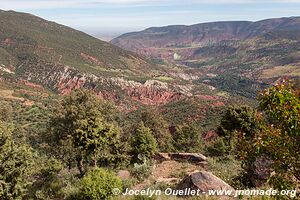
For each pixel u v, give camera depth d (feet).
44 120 347.97
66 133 106.83
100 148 91.86
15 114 380.58
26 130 271.69
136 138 116.67
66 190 73.41
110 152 110.22
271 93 24.35
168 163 84.43
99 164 109.19
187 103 447.01
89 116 98.32
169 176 71.92
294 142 23.45
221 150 117.19
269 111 24.44
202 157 85.92
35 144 171.83
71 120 104.01
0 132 70.54
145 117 186.29
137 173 72.49
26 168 73.00
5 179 69.51
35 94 638.94
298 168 23.35
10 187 69.92
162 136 184.75
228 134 115.85
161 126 188.55
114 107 128.57
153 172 75.87
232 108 115.96
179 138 181.68
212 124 333.21
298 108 23.02
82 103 107.04
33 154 77.97
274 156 23.93
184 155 89.45
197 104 433.89
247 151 26.37
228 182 55.01
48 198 78.07
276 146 23.86
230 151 113.91
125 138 150.20
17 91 631.97
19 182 71.51
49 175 108.58
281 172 23.82
